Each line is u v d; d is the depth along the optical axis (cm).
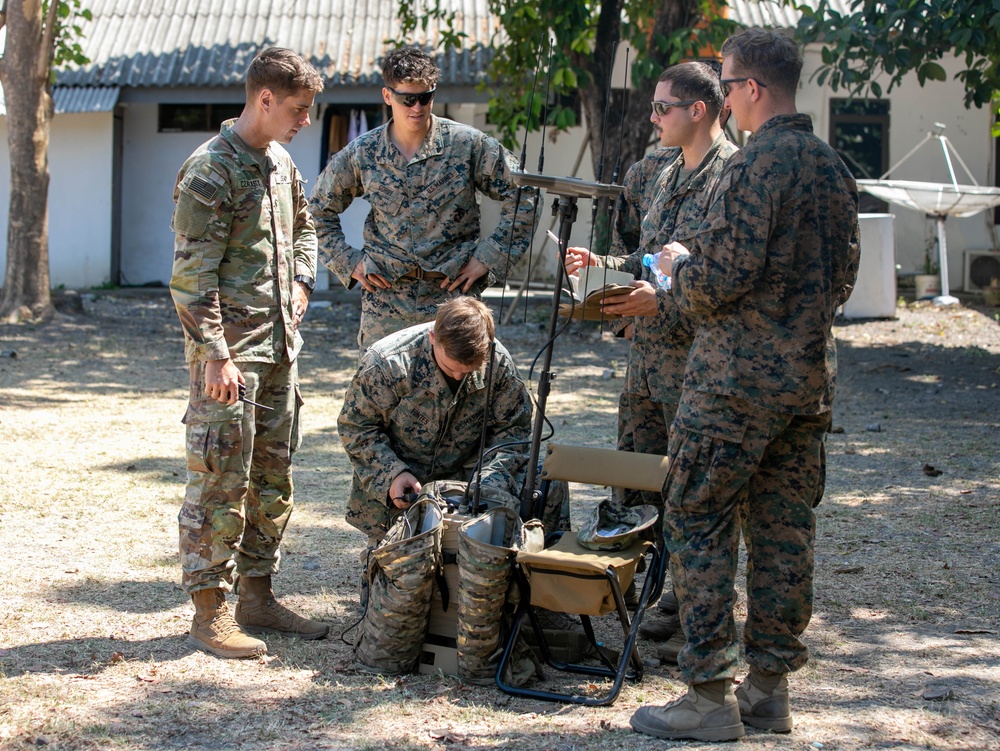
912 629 405
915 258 1752
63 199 1688
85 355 1096
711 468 302
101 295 1594
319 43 1648
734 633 308
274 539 394
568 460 363
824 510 581
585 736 309
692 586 305
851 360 1138
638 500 401
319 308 1518
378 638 356
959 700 337
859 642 391
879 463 697
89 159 1681
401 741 304
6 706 320
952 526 546
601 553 342
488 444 409
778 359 296
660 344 387
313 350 1191
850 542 520
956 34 947
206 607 371
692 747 301
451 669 358
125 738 302
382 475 384
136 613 408
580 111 1697
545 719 322
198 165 351
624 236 436
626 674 358
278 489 392
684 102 381
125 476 628
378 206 462
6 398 861
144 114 1733
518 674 352
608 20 1270
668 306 366
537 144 1702
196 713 320
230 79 1571
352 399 390
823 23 1036
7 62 1262
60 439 725
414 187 457
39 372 990
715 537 306
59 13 1285
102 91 1580
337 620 411
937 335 1288
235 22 1694
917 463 696
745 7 1614
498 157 466
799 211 294
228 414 360
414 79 442
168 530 523
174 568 464
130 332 1269
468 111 1780
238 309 366
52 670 350
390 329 467
